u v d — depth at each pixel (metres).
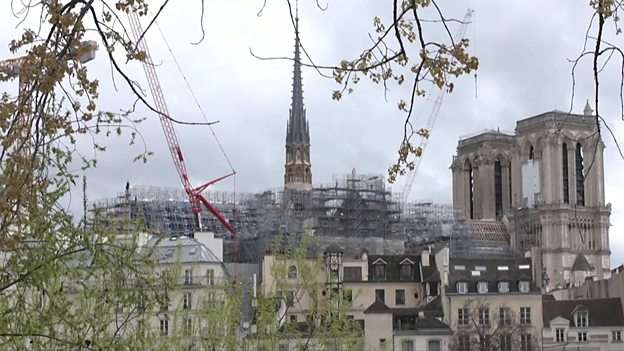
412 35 18.16
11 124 17.92
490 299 146.50
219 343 70.31
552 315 151.25
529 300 147.12
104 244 29.55
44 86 17.02
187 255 126.44
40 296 30.02
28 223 21.11
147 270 38.28
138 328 35.72
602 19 16.16
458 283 147.25
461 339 137.62
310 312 78.81
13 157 18.66
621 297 151.62
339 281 143.62
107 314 33.88
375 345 134.50
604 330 149.00
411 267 154.00
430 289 150.12
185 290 77.25
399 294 152.50
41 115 17.69
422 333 137.12
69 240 28.69
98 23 17.19
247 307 99.50
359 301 150.75
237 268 170.12
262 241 198.50
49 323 28.69
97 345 29.38
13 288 30.39
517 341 141.25
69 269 30.00
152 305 34.22
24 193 19.47
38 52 17.00
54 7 16.78
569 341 147.62
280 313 91.44
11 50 17.27
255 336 71.94
